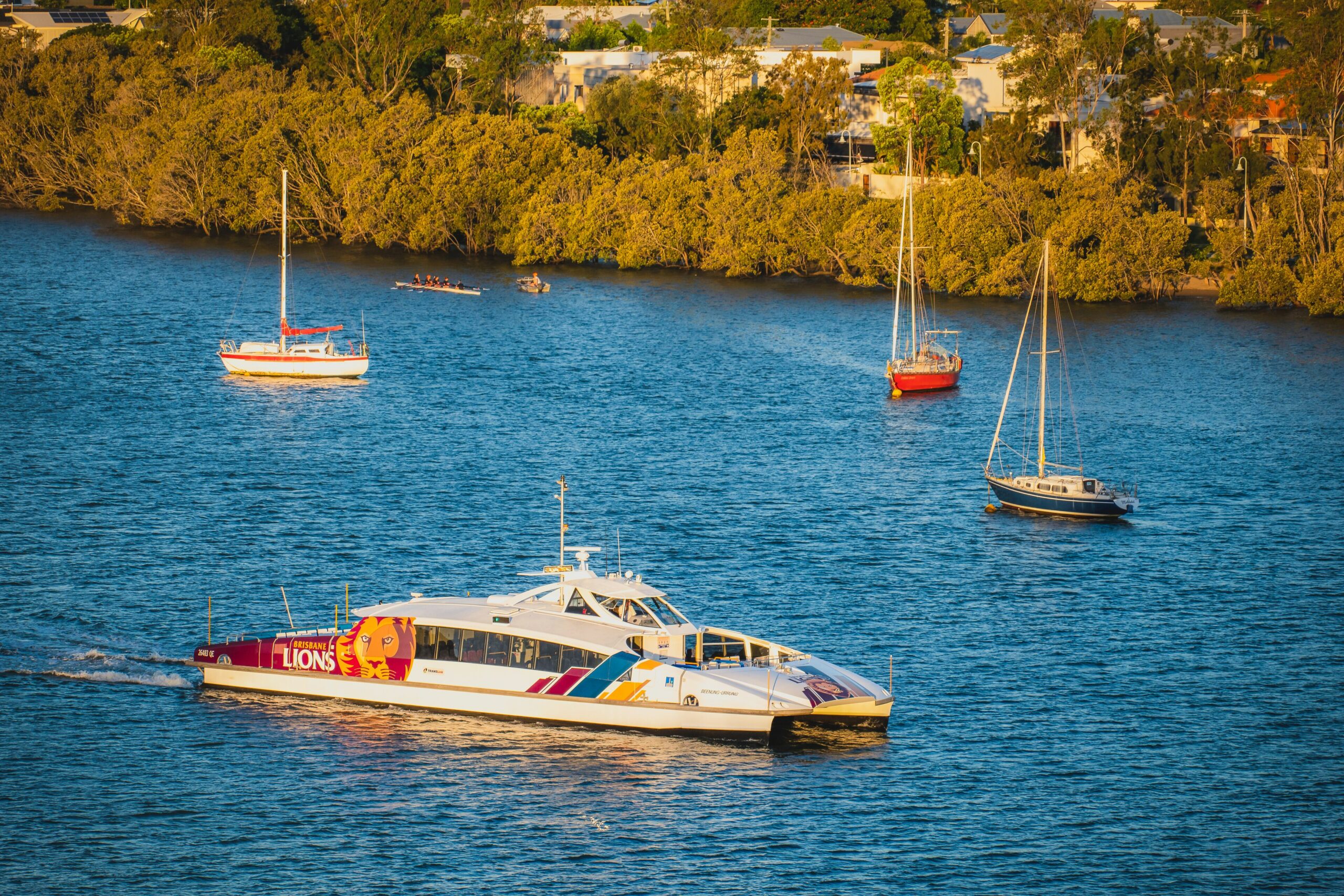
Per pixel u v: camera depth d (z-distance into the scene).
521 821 131.12
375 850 126.81
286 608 183.38
